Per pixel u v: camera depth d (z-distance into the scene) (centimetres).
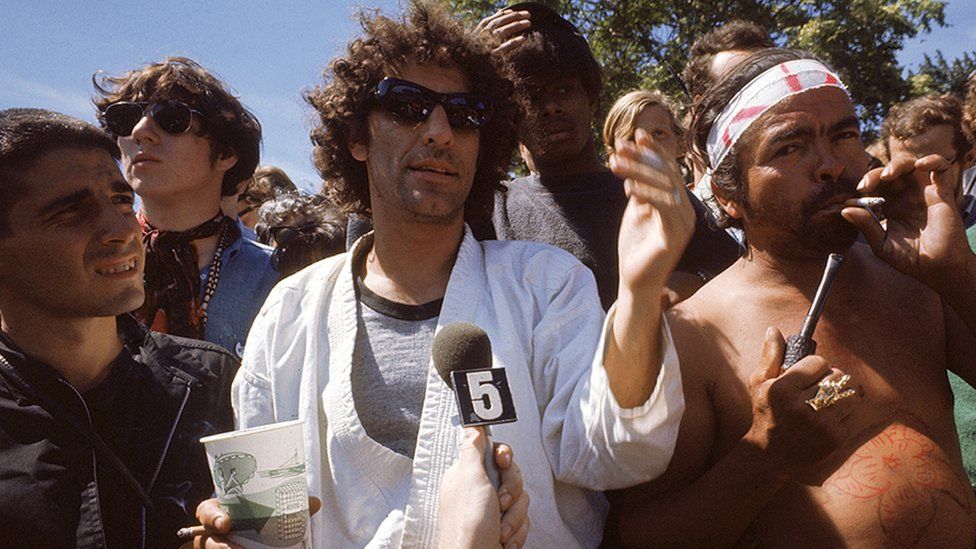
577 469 125
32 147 131
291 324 140
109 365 137
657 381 118
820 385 114
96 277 132
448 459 126
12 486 124
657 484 131
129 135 187
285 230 197
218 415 141
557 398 129
